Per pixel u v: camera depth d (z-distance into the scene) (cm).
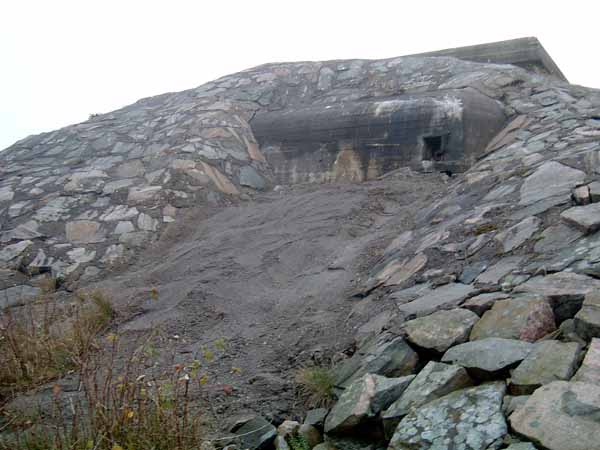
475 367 278
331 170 814
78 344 423
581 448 209
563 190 457
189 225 728
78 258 684
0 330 425
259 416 333
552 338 291
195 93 1029
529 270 363
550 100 788
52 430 315
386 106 809
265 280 552
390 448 257
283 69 1033
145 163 839
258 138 900
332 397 336
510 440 229
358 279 501
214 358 422
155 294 464
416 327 337
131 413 286
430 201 619
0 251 709
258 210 733
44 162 931
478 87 829
